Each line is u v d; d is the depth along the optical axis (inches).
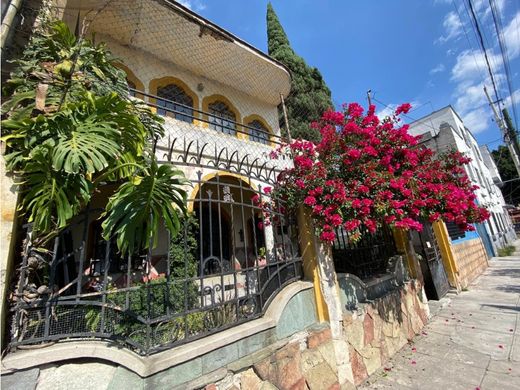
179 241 199.8
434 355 167.3
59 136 69.7
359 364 143.8
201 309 94.7
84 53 100.3
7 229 62.2
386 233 244.7
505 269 464.4
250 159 286.2
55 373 63.6
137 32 241.9
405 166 194.4
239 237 296.0
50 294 68.1
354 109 189.8
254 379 97.3
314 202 135.3
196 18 235.5
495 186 999.0
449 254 347.6
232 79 327.3
